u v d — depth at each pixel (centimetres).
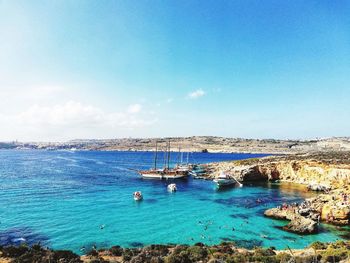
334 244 3753
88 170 14562
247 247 4041
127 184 9950
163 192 8550
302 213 5534
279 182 10512
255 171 10862
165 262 2945
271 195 8156
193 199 7531
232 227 5034
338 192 6650
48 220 5266
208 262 2855
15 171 13500
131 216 5703
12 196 7431
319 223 5231
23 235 4425
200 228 4969
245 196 8006
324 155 12925
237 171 11006
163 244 4109
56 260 3094
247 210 6325
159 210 6247
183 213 6006
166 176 11356
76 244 4109
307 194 8294
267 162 12156
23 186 9050
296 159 12131
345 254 2988
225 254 3297
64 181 10325
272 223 5281
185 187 9575
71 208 6238
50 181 10275
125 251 3591
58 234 4522
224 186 9669
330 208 5422
